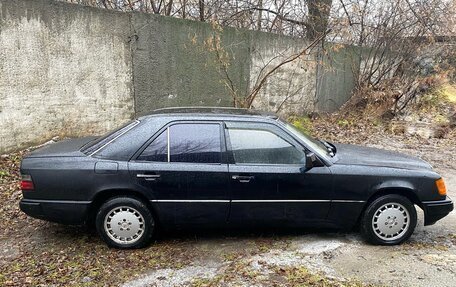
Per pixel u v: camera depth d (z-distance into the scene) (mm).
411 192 4641
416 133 11523
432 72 13984
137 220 4488
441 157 9086
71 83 7699
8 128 6980
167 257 4355
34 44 7109
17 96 7020
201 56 9711
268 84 11648
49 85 7406
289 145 4613
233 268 4105
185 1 11594
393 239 4664
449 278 3908
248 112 4969
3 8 6637
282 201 4531
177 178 4418
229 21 12242
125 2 10992
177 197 4457
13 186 6262
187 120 4594
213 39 9781
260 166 4508
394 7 13508
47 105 7430
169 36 9008
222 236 4918
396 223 4645
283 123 4836
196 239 4824
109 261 4262
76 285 3781
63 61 7531
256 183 4477
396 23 13594
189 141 4527
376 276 3961
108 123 8344
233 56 10461
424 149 9859
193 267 4133
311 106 13219
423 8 13195
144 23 8531
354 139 10734
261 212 4551
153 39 8742
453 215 5668
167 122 4574
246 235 4945
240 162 4520
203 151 4512
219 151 4520
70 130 7809
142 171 4395
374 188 4570
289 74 12180
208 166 4461
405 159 4984
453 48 13812
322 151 4789
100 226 4480
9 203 5758
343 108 13961
